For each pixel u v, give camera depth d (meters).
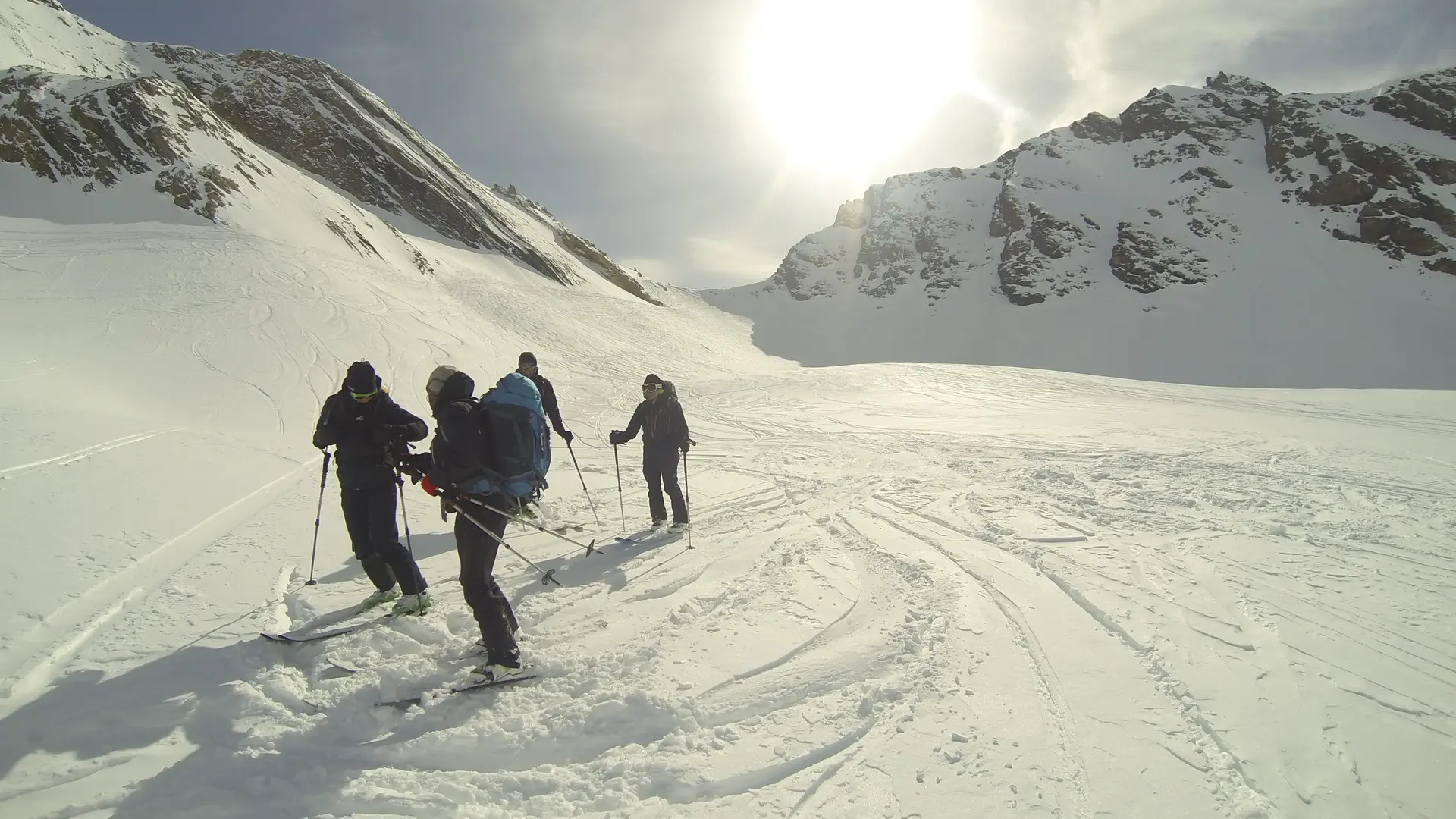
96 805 2.80
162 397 12.59
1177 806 2.61
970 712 3.29
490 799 2.90
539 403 4.22
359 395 4.62
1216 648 3.81
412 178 68.75
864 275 119.38
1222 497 7.22
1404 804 2.55
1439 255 78.12
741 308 118.94
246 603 4.79
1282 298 78.56
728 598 4.86
